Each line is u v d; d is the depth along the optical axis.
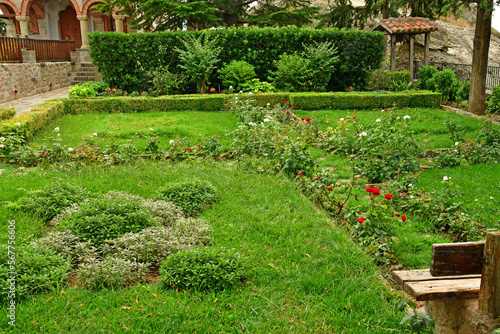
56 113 11.37
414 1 14.65
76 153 7.25
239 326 2.86
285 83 15.02
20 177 6.28
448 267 2.33
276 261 3.76
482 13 12.17
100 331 2.75
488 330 2.33
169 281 3.36
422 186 6.19
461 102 14.23
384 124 7.64
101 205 4.49
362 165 7.07
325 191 5.20
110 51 15.21
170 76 14.77
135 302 3.07
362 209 4.43
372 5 19.72
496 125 10.60
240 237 4.30
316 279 3.43
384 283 3.53
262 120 10.45
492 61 23.84
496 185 6.21
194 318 2.91
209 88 15.67
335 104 13.42
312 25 25.88
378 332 2.82
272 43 15.90
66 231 4.09
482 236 4.46
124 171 6.57
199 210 5.11
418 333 2.66
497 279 2.19
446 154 7.70
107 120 11.21
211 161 7.29
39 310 2.97
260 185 5.86
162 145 8.75
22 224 4.47
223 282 3.33
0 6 25.03
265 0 21.73
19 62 16.56
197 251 3.58
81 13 21.45
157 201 5.04
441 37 23.56
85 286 3.35
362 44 16.14
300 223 4.58
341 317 2.96
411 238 4.43
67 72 20.42
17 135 8.07
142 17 18.31
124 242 3.88
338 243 4.11
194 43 14.84
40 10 25.06
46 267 3.46
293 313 3.01
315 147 8.84
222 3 19.16
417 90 15.17
